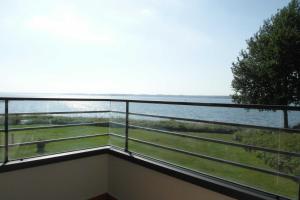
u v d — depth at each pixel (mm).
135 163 2443
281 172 1844
